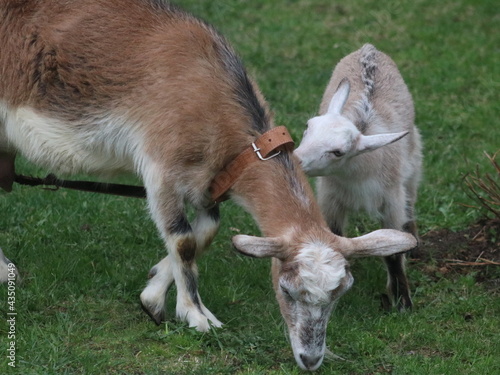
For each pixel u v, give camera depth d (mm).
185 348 15125
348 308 17219
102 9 15938
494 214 20844
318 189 18562
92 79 15711
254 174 15039
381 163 17719
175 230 15578
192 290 15844
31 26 15969
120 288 17359
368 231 20844
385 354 15461
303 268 13352
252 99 15664
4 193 21031
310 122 16969
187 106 15180
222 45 15984
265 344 15297
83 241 19266
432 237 20641
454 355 15555
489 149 24609
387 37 32406
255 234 20172
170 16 16031
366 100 18000
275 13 34438
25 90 16109
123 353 15039
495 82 28766
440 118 26312
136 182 21750
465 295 18156
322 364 14820
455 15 34438
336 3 35500
